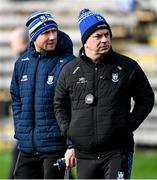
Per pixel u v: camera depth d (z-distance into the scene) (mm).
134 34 48188
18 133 20500
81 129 18297
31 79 20250
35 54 20391
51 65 20188
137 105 18625
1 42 46125
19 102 20656
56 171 20125
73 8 51188
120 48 46625
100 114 18203
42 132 20094
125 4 49094
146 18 49125
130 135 18609
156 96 40438
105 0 51219
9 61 45062
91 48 18328
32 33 20234
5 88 44250
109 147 18328
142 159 34938
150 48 46375
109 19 48500
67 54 20391
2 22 48469
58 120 18938
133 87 18578
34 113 20234
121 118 18234
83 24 18469
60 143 20078
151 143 39438
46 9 50969
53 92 20062
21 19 48750
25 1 52531
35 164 20547
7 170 32594
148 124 39562
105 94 18219
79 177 18719
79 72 18500
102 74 18312
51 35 20062
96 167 18531
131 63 18516
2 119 42062
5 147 40875
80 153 18625
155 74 42750
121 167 18234
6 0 51125
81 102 18375
